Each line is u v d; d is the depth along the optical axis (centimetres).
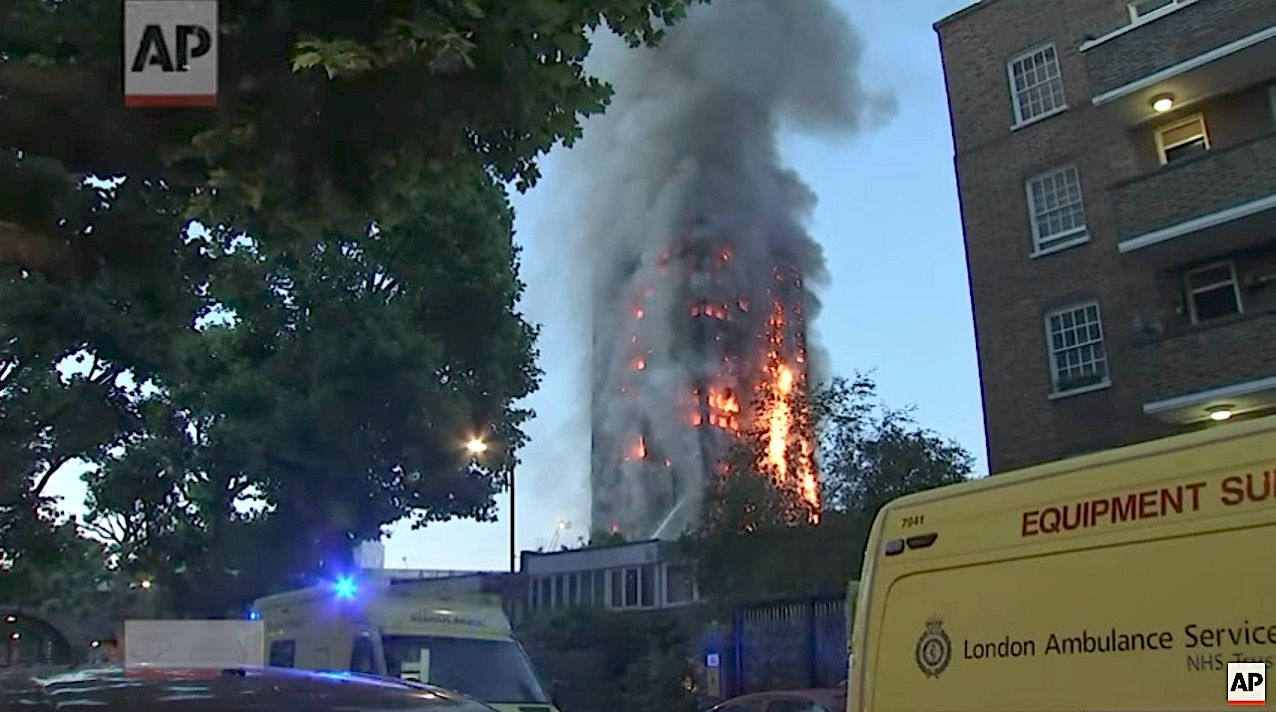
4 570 2478
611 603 4553
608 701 3353
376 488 2395
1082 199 2358
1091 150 2356
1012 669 514
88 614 4188
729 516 2684
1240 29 1925
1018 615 517
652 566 4484
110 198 820
